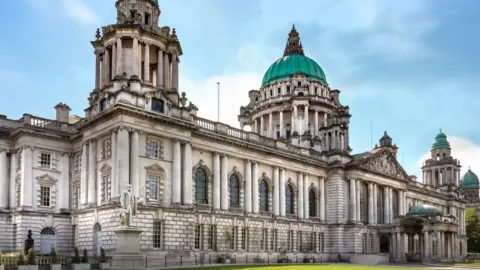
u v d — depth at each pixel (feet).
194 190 229.66
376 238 320.91
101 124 206.08
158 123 207.00
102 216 196.44
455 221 317.63
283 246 273.75
